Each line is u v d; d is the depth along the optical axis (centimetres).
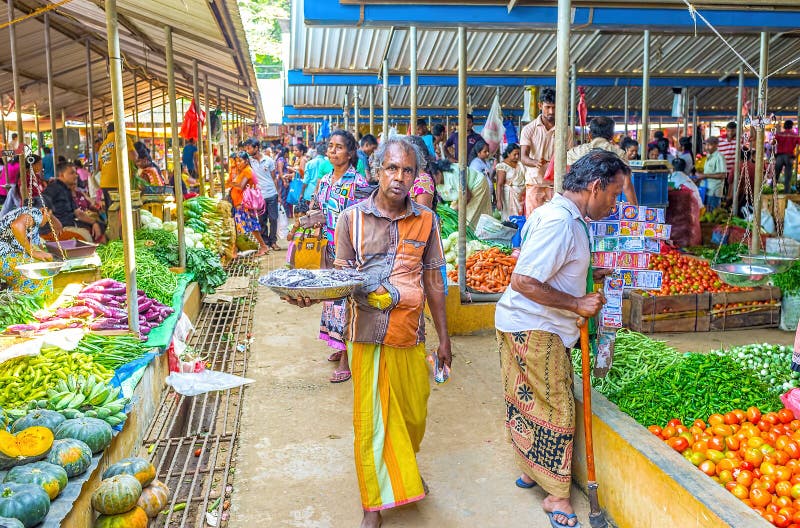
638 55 1124
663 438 329
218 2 639
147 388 436
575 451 354
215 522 321
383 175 304
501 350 333
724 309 625
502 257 672
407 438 314
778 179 1180
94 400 364
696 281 636
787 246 687
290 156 2188
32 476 276
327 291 279
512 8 573
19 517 252
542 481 324
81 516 293
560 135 395
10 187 796
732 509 245
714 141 1213
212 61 1223
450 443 403
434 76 1191
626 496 306
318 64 1120
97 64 1433
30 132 2094
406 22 566
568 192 307
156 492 325
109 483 301
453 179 850
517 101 1767
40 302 491
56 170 980
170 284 620
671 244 742
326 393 490
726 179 1149
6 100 1541
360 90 1650
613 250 339
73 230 784
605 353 347
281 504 339
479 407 457
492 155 1120
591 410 338
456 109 1811
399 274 308
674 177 938
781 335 614
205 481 360
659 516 280
